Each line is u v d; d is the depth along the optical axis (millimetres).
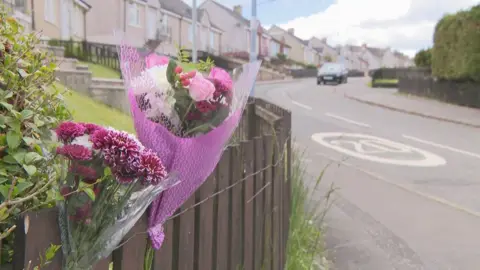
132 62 1889
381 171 8883
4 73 1791
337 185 7738
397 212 6305
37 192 1457
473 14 19109
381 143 12070
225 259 2572
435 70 23344
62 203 1503
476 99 20078
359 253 4844
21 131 1757
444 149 11320
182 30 40156
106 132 1592
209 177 2348
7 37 1950
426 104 21844
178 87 1903
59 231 1483
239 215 2779
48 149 1761
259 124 6867
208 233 2354
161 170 1647
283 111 5645
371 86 36969
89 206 1564
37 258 1396
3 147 1602
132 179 1598
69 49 16609
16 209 1513
